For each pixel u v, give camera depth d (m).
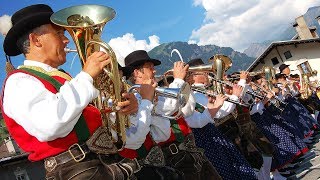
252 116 6.88
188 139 3.69
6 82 2.31
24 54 2.52
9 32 2.45
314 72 16.19
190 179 3.53
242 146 5.72
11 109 2.20
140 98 3.43
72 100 2.11
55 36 2.51
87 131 2.39
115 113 2.51
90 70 2.20
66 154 2.31
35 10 2.58
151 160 3.31
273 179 6.69
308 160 7.87
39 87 2.22
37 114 2.10
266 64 38.84
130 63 4.08
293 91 11.12
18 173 16.34
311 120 10.29
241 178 4.48
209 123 4.61
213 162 4.42
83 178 2.29
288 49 37.28
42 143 2.30
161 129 3.43
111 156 2.54
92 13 2.25
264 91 7.07
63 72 2.56
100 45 2.24
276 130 6.90
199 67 4.78
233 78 6.65
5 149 17.00
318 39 35.59
